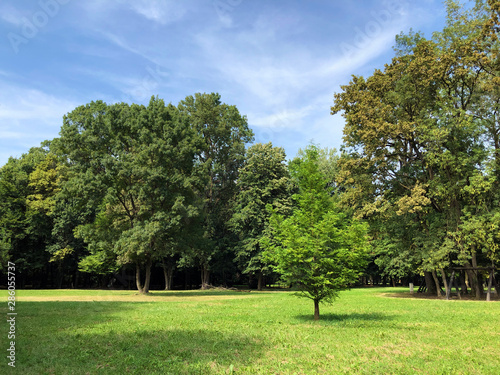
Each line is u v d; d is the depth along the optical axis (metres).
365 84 34.59
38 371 7.70
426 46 31.11
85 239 36.81
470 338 11.59
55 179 52.28
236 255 51.34
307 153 17.86
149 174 34.25
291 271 15.29
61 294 35.50
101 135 35.09
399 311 19.80
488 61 29.34
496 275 40.44
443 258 31.66
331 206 17.00
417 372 7.89
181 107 54.59
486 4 32.19
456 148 31.73
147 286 37.22
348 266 15.66
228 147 54.91
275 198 50.78
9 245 45.09
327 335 11.98
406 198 29.98
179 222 35.16
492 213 29.48
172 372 7.72
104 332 12.43
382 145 32.66
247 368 8.03
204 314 18.30
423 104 32.81
